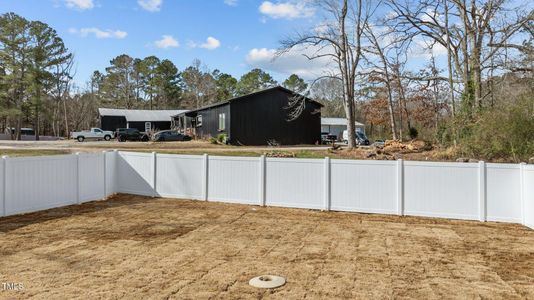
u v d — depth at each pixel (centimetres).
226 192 1084
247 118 3164
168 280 495
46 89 5244
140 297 440
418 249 652
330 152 1928
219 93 7900
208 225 816
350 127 2167
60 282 484
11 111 4591
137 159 1195
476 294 461
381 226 824
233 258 592
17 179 889
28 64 4703
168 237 712
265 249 643
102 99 7788
